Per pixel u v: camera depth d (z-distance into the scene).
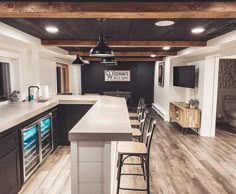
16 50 3.81
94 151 1.88
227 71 6.48
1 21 2.53
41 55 5.11
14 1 1.86
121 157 2.36
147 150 2.31
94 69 9.89
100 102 3.86
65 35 3.48
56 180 2.95
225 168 3.43
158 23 2.66
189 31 3.11
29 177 3.00
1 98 3.69
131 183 2.91
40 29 3.00
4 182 2.32
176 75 6.42
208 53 4.84
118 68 9.88
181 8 1.87
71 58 6.52
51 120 3.81
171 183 2.93
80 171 1.90
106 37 3.67
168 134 5.42
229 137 5.16
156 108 8.47
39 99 4.19
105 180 1.91
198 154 4.03
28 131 2.95
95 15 1.98
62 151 4.06
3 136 2.30
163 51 5.76
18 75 3.92
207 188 2.80
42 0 1.85
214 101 5.12
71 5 1.87
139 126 3.74
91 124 2.15
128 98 8.82
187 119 5.31
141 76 9.91
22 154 2.72
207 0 1.83
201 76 5.27
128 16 2.01
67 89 7.60
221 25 2.74
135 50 5.61
